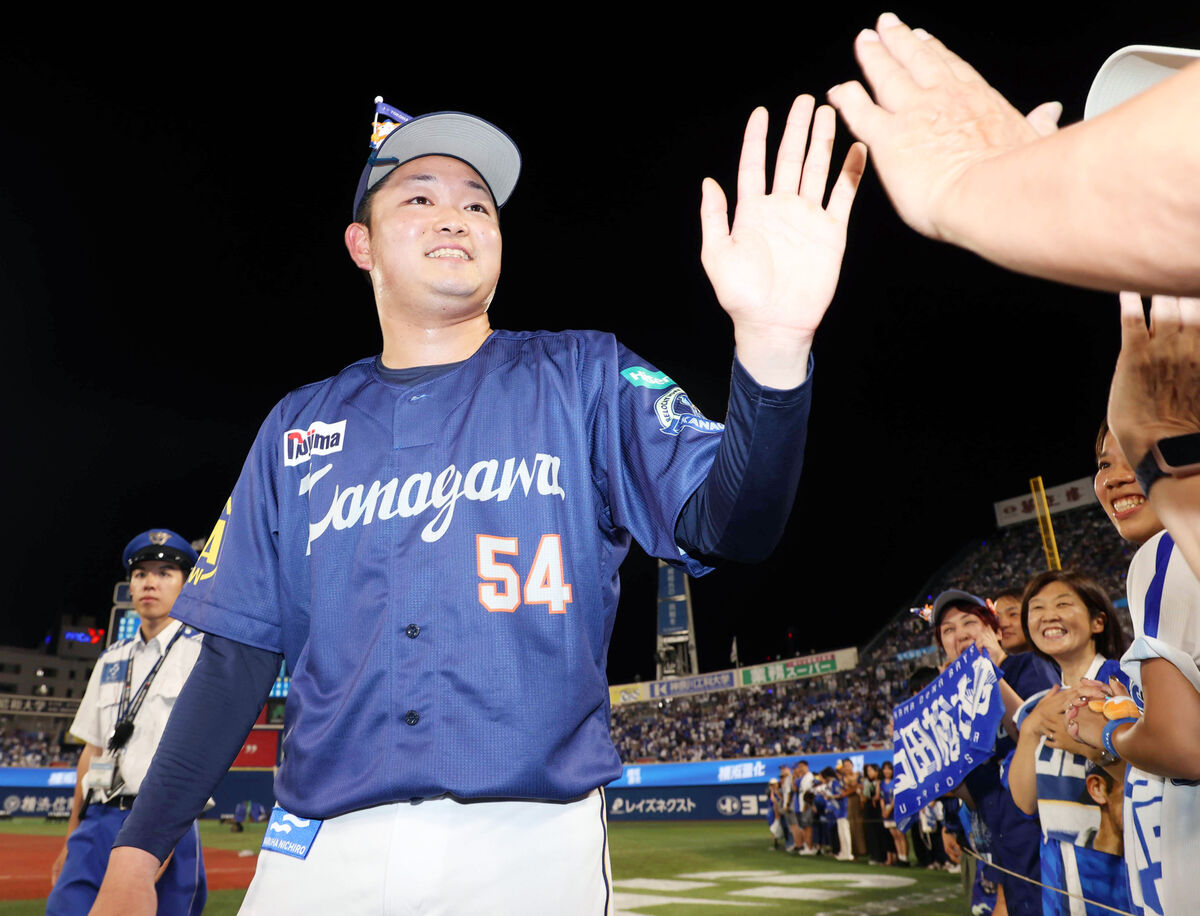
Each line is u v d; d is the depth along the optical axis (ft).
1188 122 1.64
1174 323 3.77
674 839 53.06
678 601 126.41
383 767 4.15
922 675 16.20
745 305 3.45
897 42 2.58
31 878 31.19
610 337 5.14
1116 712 7.53
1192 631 6.50
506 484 4.64
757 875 31.68
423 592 4.42
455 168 5.56
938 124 2.34
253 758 73.05
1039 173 1.92
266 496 5.31
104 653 13.61
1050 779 9.23
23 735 112.16
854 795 38.19
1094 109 3.14
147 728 12.57
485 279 5.31
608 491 4.84
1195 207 1.65
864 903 23.62
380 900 4.01
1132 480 7.58
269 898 4.35
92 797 12.46
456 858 4.02
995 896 13.09
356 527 4.71
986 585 96.32
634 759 106.32
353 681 4.38
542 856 4.11
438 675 4.26
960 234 2.15
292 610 5.01
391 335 5.43
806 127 3.54
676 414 4.61
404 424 4.90
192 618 5.16
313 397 5.42
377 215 5.53
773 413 3.59
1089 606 9.39
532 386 4.91
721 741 97.81
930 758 11.69
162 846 4.75
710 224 3.56
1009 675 12.58
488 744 4.15
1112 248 1.81
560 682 4.33
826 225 3.47
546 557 4.50
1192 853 6.17
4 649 152.97
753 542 4.05
